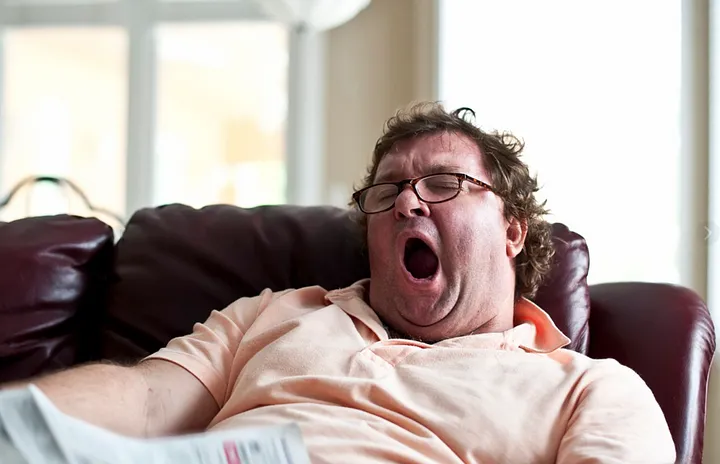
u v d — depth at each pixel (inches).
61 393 32.6
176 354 39.8
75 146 124.4
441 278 41.1
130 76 119.2
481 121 95.3
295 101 114.4
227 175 120.3
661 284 49.9
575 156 92.7
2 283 46.1
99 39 123.1
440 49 100.9
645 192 88.0
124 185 120.7
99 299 51.2
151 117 119.6
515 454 32.8
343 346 38.3
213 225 51.6
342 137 112.3
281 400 35.6
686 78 82.4
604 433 31.6
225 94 120.2
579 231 91.2
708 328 45.7
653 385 42.7
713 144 80.8
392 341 39.0
